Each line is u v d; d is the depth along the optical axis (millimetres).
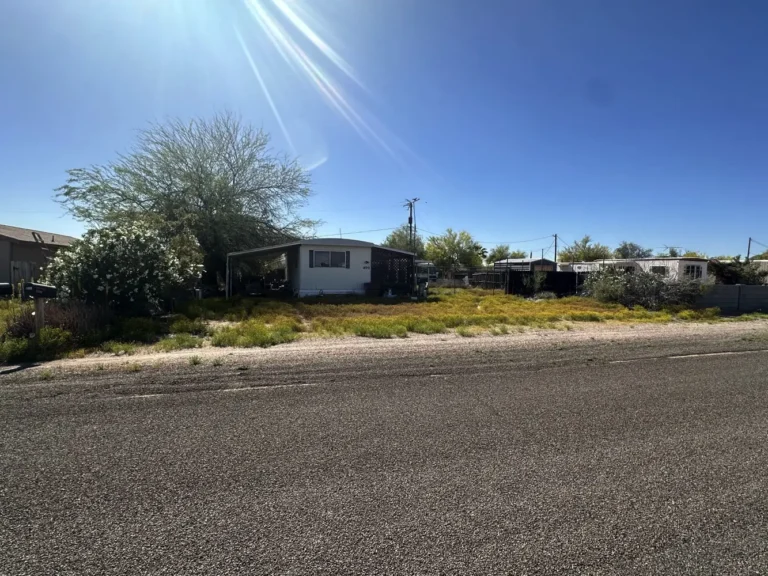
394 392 5336
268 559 2268
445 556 2312
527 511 2756
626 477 3223
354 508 2762
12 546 2336
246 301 17344
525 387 5652
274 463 3377
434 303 19391
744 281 25156
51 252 23969
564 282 24609
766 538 2512
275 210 26359
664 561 2303
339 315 14500
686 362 7371
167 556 2277
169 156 23547
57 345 7629
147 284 11531
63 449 3574
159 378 5812
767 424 4371
